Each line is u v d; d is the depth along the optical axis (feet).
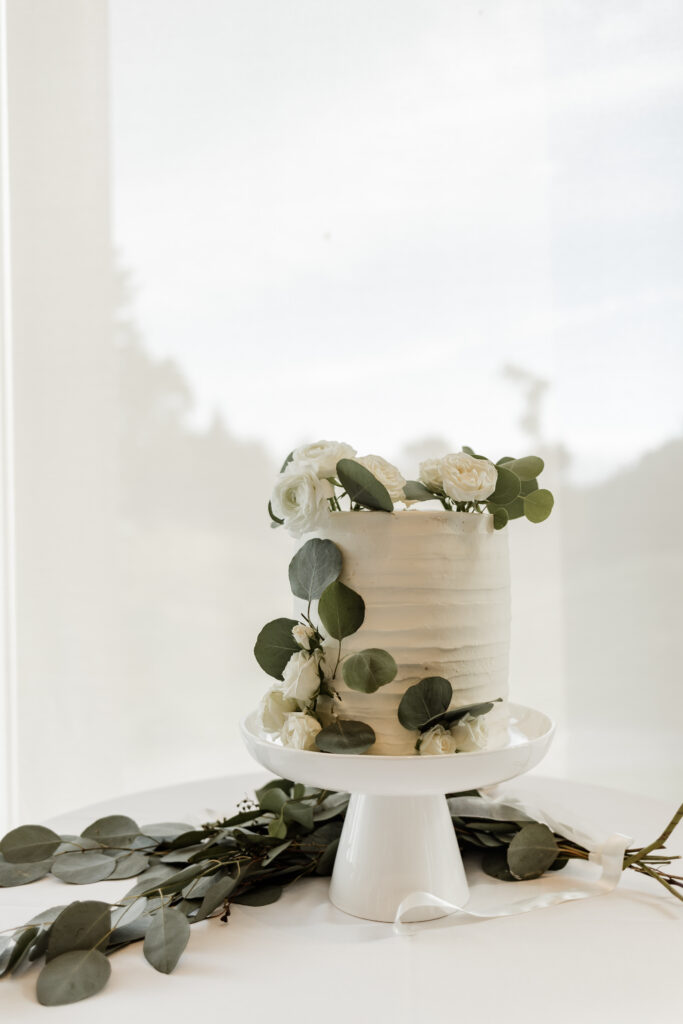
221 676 5.94
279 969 2.81
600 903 3.13
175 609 5.93
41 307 5.87
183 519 5.95
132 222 5.96
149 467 5.95
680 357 5.49
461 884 3.14
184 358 5.95
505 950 2.88
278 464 5.92
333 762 2.83
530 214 5.69
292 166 5.87
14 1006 2.69
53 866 3.26
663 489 5.54
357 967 2.82
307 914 3.10
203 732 5.95
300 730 2.95
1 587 5.78
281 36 5.84
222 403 5.94
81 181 5.93
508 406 5.75
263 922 3.05
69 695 5.89
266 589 5.92
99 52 5.93
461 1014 2.62
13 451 5.82
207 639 5.94
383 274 5.82
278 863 3.29
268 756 2.97
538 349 5.70
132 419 5.95
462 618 3.00
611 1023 2.58
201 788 4.09
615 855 3.19
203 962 2.85
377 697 2.96
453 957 2.85
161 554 5.95
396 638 2.95
